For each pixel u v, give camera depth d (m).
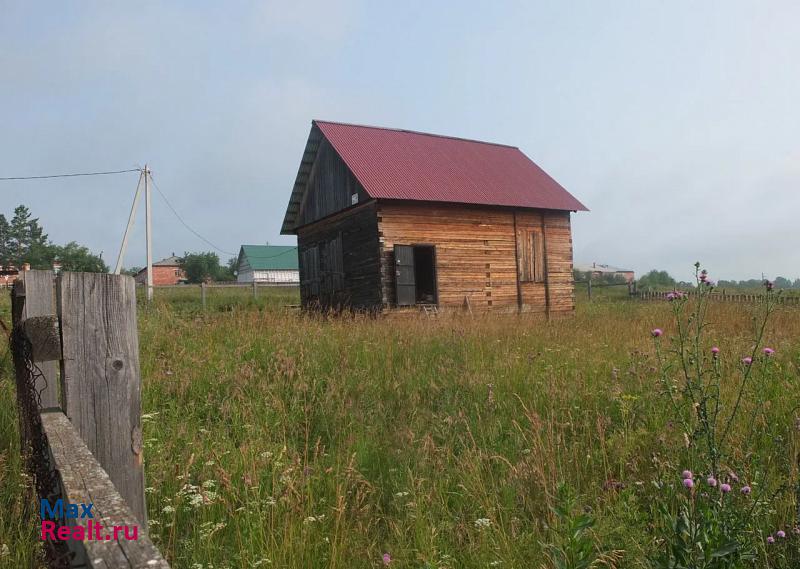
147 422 5.37
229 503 3.93
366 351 8.59
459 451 5.26
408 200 17.23
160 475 4.31
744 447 4.32
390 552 3.62
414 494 4.05
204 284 25.44
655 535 3.40
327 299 19.88
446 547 3.59
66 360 2.25
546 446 4.85
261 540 3.47
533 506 4.13
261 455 4.65
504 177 20.92
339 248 19.02
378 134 20.66
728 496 3.22
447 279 18.08
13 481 3.79
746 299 18.31
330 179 19.62
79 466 1.72
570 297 20.84
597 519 3.43
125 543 1.23
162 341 8.99
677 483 3.82
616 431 5.27
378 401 6.70
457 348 9.16
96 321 2.30
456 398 6.49
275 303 25.36
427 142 21.69
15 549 3.22
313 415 6.21
